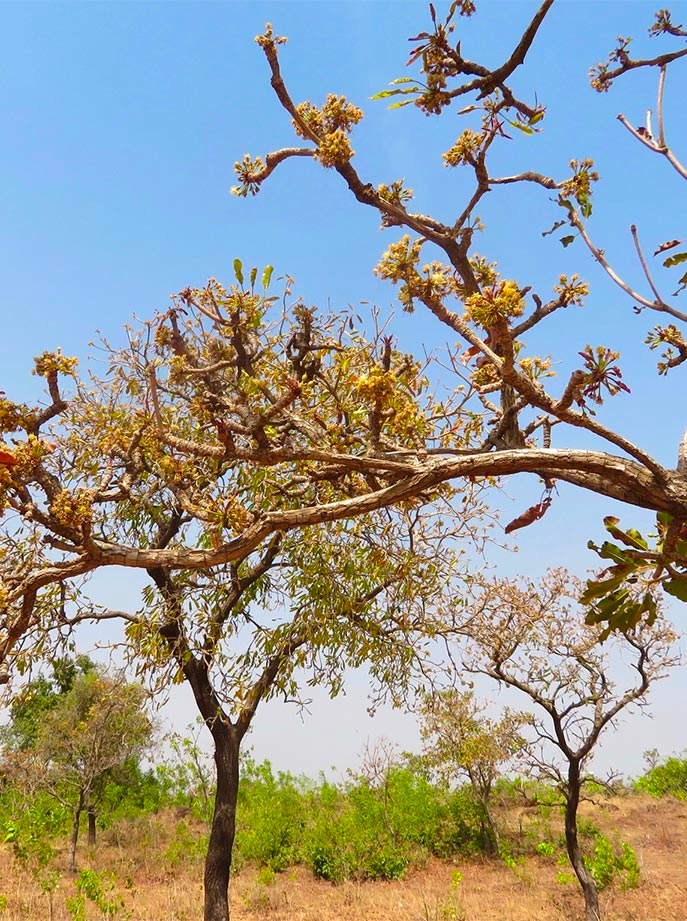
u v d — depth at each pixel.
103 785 22.38
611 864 15.17
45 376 3.10
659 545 2.90
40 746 20.39
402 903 15.12
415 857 19.56
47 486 2.74
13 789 21.05
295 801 24.38
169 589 10.98
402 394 3.94
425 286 3.37
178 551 2.62
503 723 19.22
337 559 10.46
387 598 10.95
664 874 15.92
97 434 9.64
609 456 2.67
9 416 3.00
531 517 3.12
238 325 3.96
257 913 15.29
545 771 13.70
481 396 3.71
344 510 2.69
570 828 13.25
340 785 27.62
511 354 2.71
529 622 13.22
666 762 26.92
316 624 10.51
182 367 4.03
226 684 10.46
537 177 3.38
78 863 19.41
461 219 3.44
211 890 11.05
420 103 3.26
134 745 21.14
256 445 3.31
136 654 10.30
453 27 3.20
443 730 20.09
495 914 13.73
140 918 13.62
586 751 13.14
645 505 2.71
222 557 2.61
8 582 2.62
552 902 14.39
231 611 11.62
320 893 17.27
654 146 3.08
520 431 3.48
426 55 3.23
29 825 18.61
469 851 20.06
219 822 11.38
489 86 3.23
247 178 3.73
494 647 13.34
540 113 3.38
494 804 23.33
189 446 3.12
